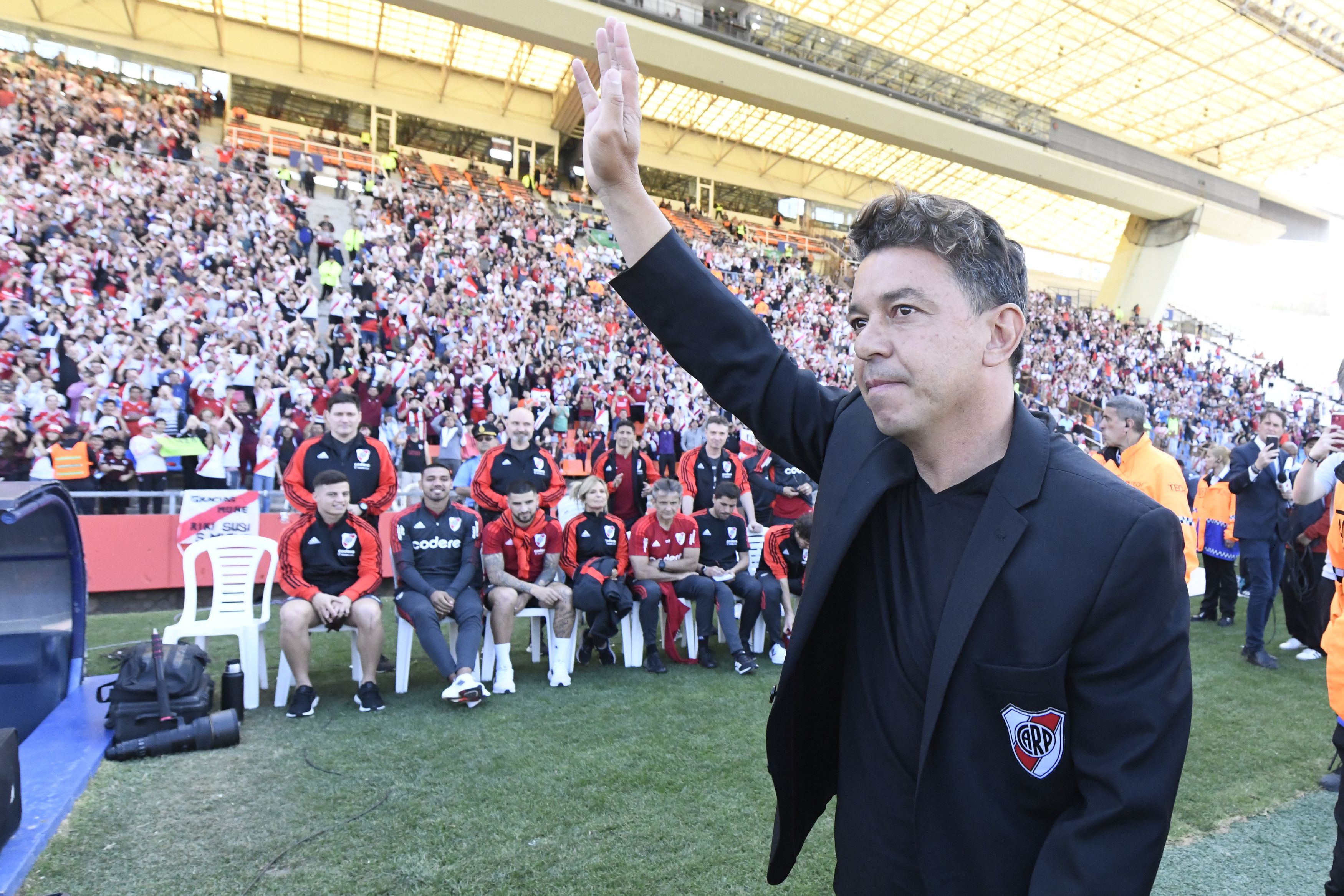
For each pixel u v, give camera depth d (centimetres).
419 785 291
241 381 892
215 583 403
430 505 432
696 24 1655
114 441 679
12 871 222
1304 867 242
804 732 95
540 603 433
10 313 862
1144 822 70
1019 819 77
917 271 77
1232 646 522
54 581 370
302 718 369
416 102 2236
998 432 83
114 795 281
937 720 78
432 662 480
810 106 1862
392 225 1536
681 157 2639
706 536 511
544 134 2392
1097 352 2266
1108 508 75
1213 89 2148
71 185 1195
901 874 84
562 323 1482
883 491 86
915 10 1859
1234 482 479
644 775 302
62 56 1736
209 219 1266
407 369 1076
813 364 1791
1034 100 2328
